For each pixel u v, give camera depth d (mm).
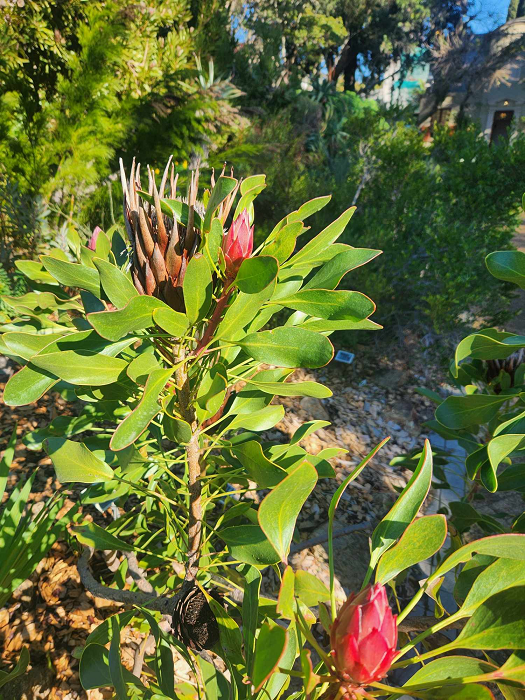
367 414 2744
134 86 3547
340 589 1611
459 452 2438
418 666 1283
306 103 7711
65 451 595
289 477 386
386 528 461
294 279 614
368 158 4082
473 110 11328
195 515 728
